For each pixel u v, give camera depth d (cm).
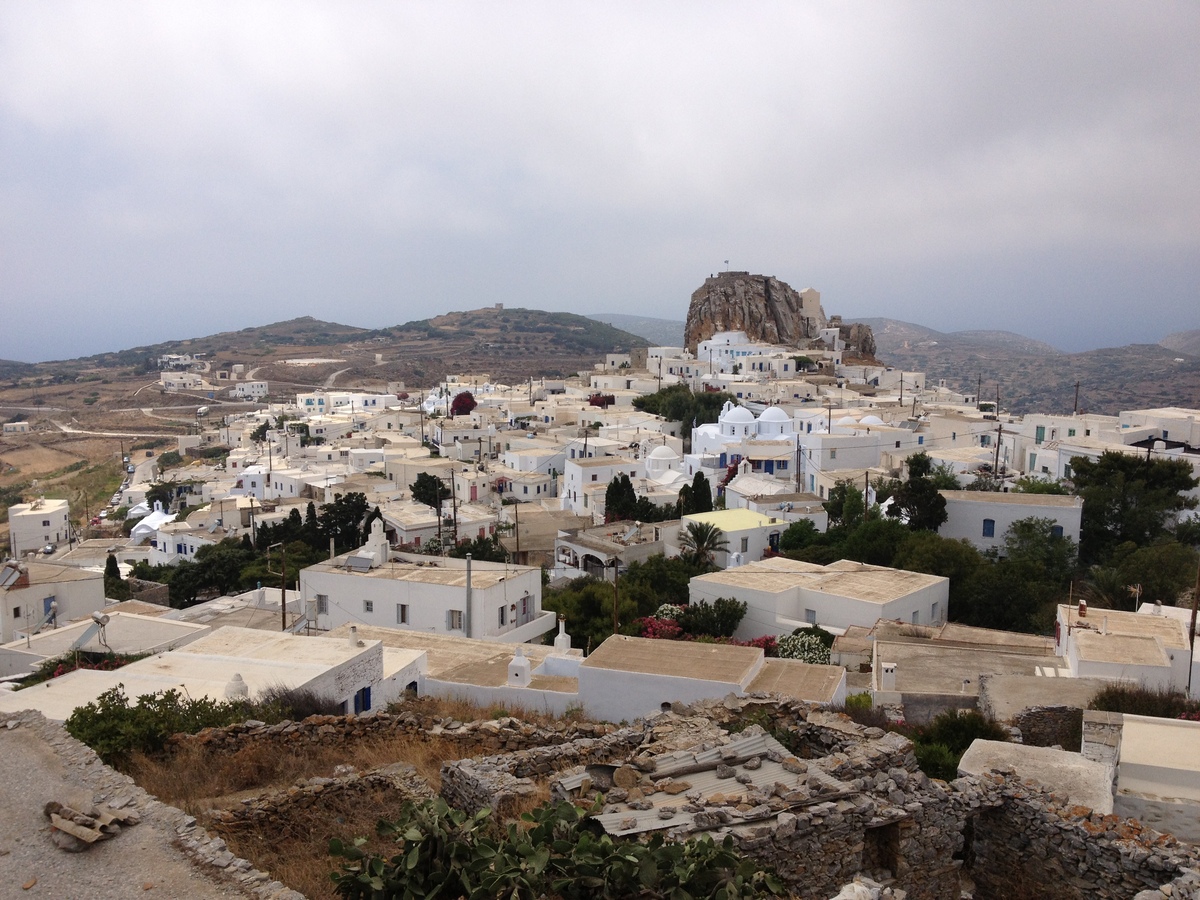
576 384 18888
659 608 4931
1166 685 2827
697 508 8169
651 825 1145
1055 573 5597
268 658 2508
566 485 10275
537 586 4775
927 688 2906
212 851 1164
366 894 1048
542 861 1002
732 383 14875
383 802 1539
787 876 1145
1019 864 1275
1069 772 1431
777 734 1678
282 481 12406
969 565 5303
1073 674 2962
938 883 1263
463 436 13962
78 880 1105
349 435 15988
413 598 4419
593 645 4325
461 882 1012
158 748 1809
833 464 9019
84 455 19362
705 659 2714
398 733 1956
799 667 2781
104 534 12950
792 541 6706
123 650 3422
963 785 1322
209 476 14600
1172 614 3762
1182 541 5750
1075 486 6694
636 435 12675
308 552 7925
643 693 2583
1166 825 1401
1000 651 3572
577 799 1255
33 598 5081
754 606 4781
